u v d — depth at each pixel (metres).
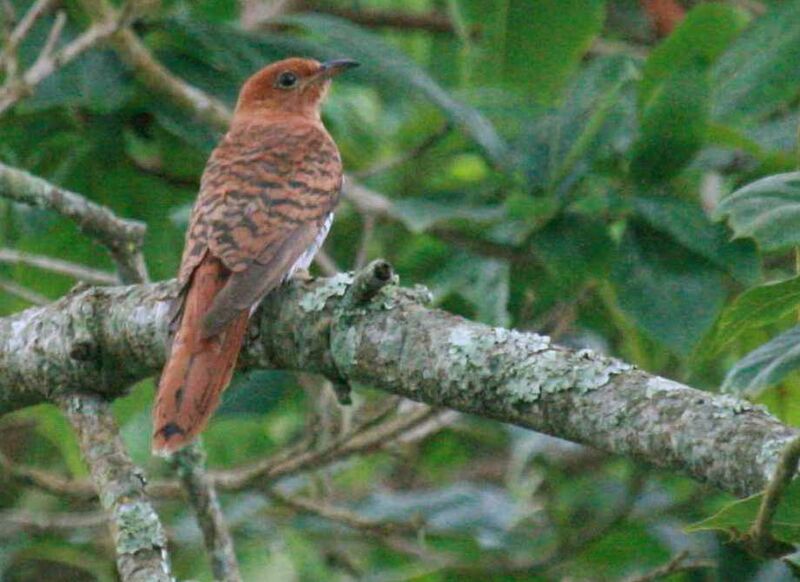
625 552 12.98
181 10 12.33
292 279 7.88
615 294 10.95
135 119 12.51
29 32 12.16
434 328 7.15
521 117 12.30
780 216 7.03
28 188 9.34
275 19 12.46
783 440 6.05
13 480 12.56
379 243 13.84
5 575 14.00
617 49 15.76
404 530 12.62
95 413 8.54
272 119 10.94
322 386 12.20
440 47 16.02
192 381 7.77
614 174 11.51
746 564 7.76
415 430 12.68
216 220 9.02
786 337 7.12
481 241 12.09
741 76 12.15
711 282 10.88
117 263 9.61
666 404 6.36
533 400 6.69
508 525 13.09
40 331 8.68
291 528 13.70
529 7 13.14
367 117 15.20
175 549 13.74
